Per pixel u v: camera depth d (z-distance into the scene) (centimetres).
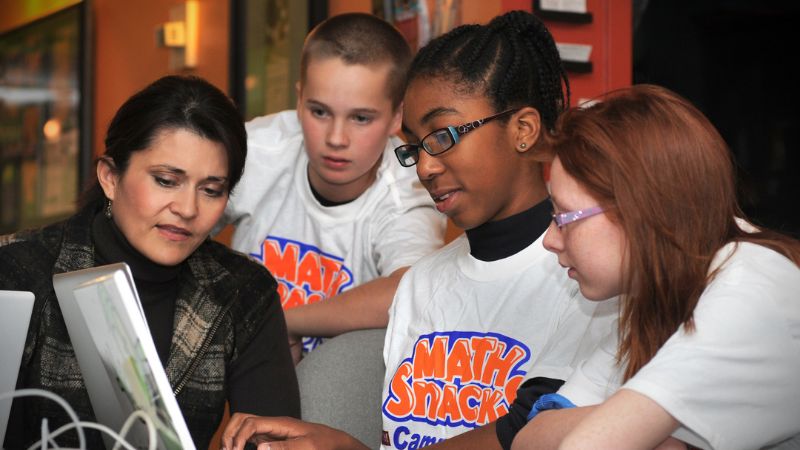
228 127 183
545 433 134
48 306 184
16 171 764
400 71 245
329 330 236
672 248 127
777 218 438
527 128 182
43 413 181
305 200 263
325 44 242
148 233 181
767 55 442
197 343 192
